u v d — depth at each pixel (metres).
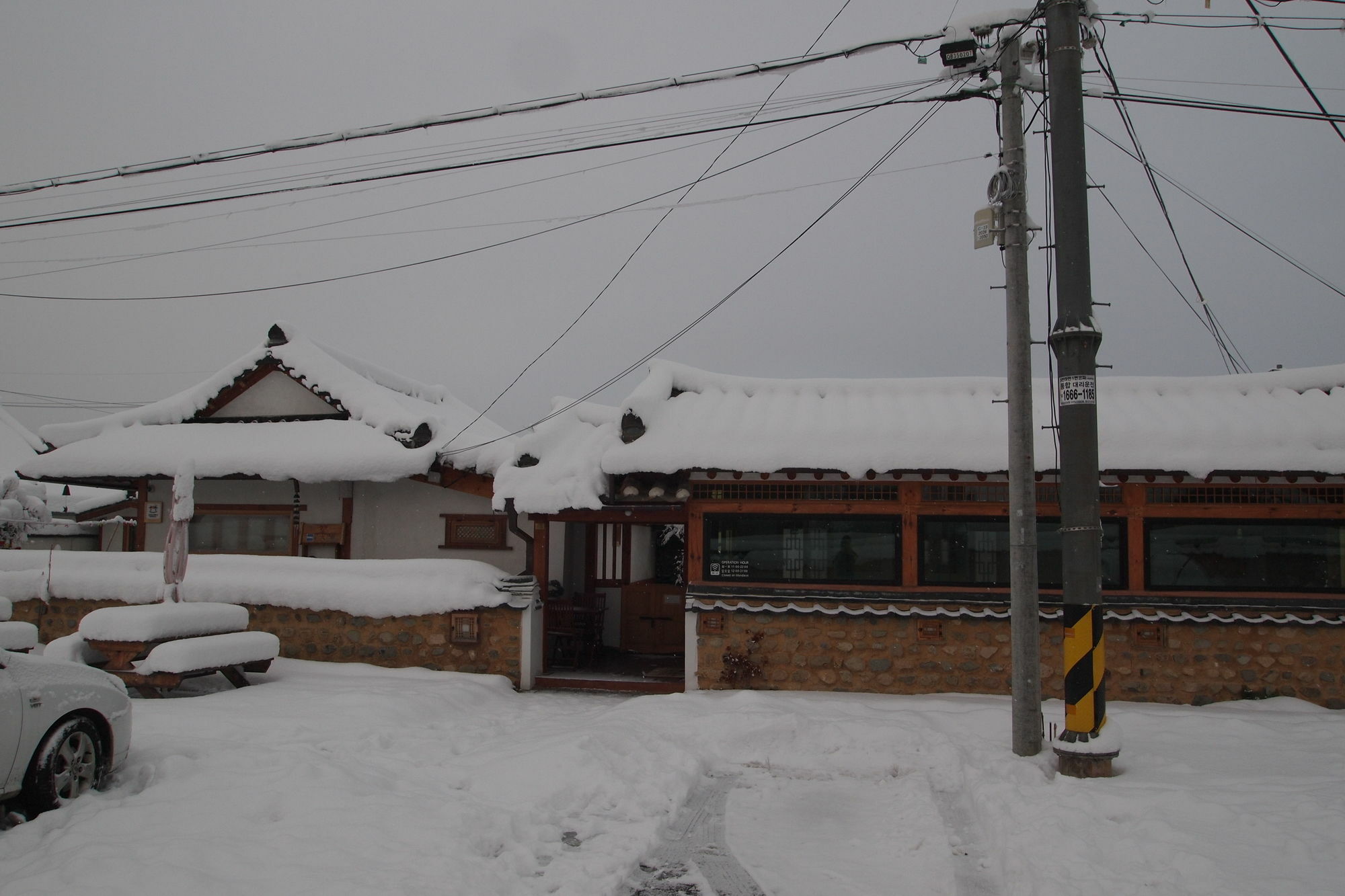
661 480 12.37
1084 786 7.02
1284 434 11.22
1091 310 7.82
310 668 12.80
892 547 11.80
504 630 12.91
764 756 8.85
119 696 6.87
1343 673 11.02
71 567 14.63
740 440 11.96
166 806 6.05
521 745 8.50
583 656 14.51
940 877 5.60
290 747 7.68
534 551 13.45
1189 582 11.37
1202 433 11.32
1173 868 5.22
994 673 11.39
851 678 11.64
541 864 5.71
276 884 4.86
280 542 15.88
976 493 11.75
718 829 6.67
